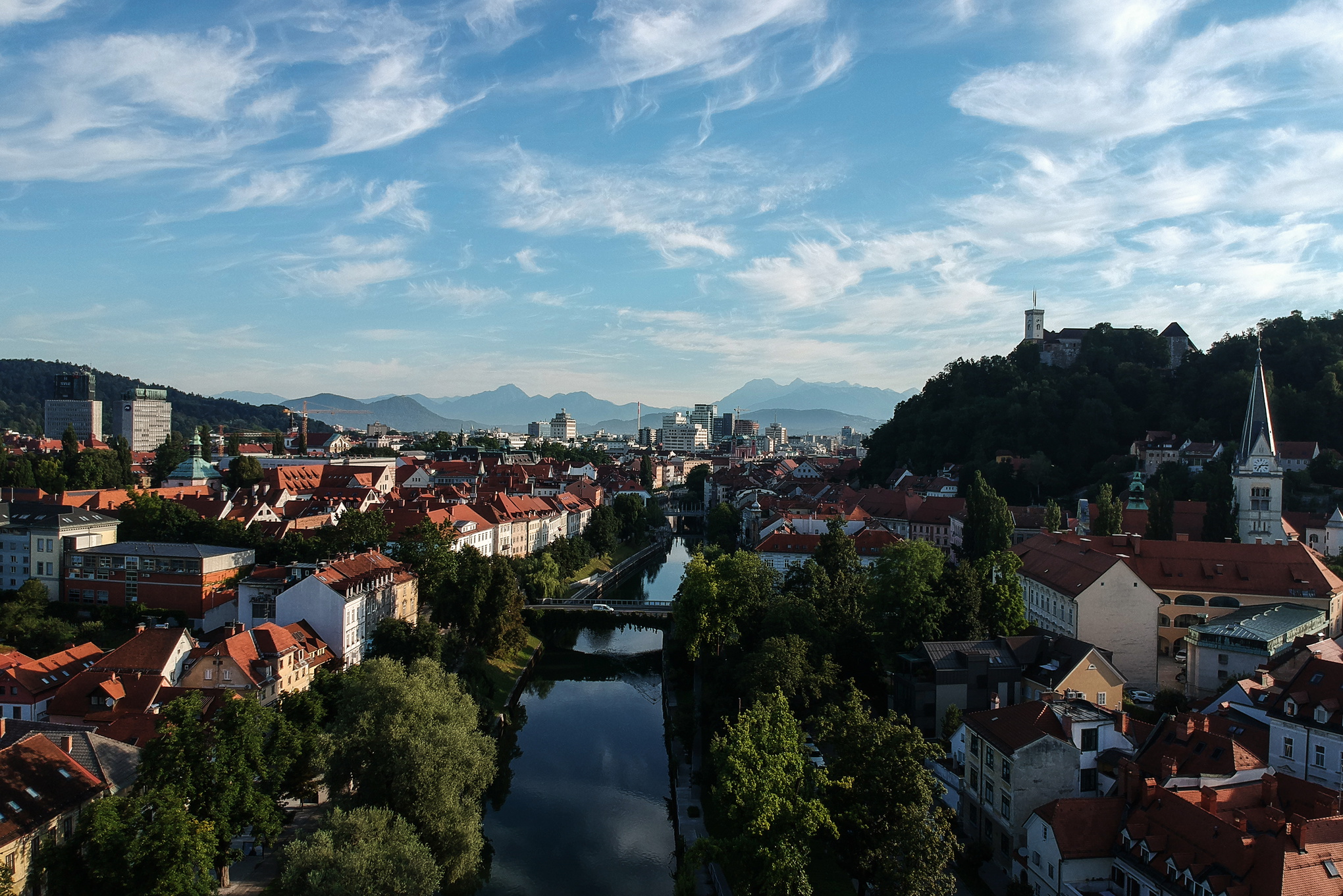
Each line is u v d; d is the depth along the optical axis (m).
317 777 96.81
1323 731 81.50
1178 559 147.50
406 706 87.06
